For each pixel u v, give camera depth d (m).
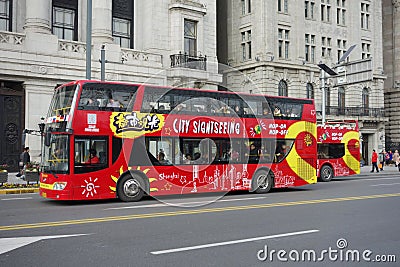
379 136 47.88
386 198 15.83
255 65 39.91
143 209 13.08
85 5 29.56
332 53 45.16
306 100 20.03
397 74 53.31
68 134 14.24
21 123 25.83
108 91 14.97
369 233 9.25
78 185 14.24
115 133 14.96
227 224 10.26
